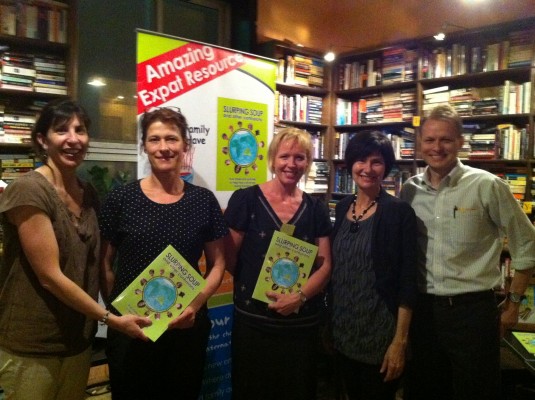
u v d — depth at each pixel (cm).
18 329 145
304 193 191
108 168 337
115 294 160
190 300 159
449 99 378
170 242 159
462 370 185
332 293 181
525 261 185
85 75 332
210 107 245
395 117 412
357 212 182
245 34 391
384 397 174
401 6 379
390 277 169
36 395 148
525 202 335
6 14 297
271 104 272
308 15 409
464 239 185
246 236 181
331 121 450
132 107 353
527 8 326
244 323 179
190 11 379
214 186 249
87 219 158
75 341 154
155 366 163
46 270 141
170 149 162
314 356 183
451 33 367
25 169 310
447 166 191
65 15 317
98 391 284
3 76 299
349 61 446
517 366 255
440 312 187
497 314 188
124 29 349
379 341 169
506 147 351
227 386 259
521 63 343
